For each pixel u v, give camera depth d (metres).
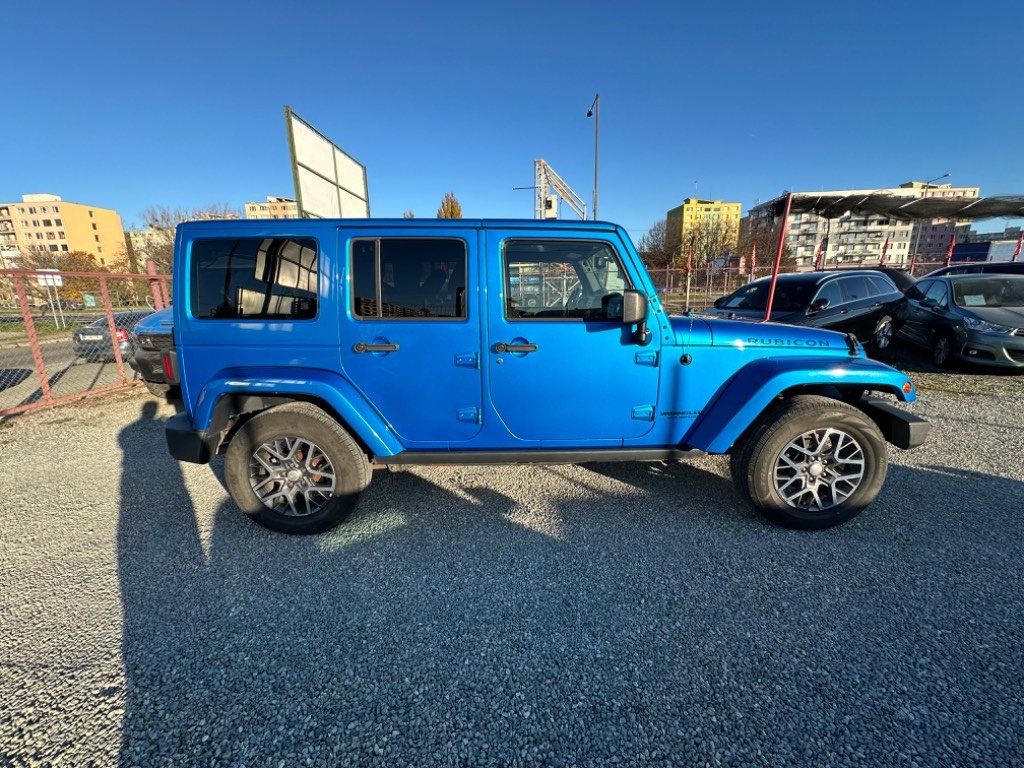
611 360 2.89
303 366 2.83
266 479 2.98
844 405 2.84
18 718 1.78
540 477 3.80
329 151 7.50
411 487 3.66
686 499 3.42
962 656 2.01
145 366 6.00
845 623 2.21
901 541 2.85
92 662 2.04
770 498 2.93
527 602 2.38
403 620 2.27
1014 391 6.17
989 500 3.31
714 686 1.88
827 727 1.71
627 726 1.72
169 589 2.52
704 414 3.02
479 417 2.93
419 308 2.81
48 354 11.30
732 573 2.58
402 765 1.60
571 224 2.79
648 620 2.25
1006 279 7.59
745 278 22.36
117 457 4.41
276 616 2.31
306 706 1.82
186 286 2.79
